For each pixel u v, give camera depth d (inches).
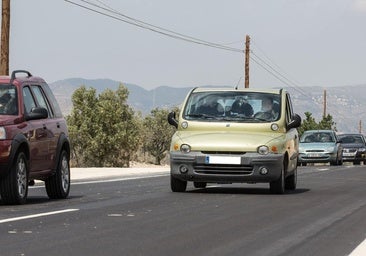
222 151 1267.2
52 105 1208.8
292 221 853.2
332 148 3095.5
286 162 1317.7
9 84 1112.2
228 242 685.9
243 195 1224.8
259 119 1332.4
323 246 669.3
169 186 1499.8
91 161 5014.8
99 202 1088.8
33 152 1093.1
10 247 644.1
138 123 5334.6
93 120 5024.6
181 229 773.3
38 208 994.1
